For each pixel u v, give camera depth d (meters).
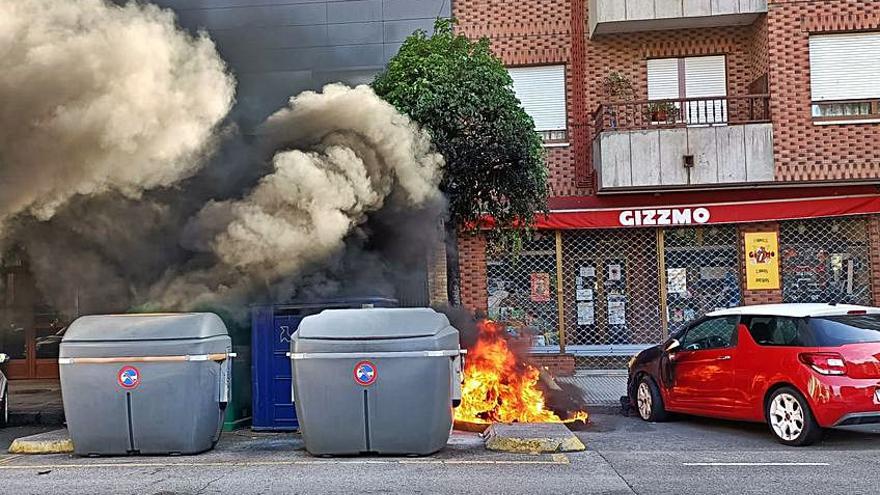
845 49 14.67
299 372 7.91
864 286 15.10
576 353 15.43
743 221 15.01
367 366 7.82
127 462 7.91
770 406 8.95
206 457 8.09
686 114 15.32
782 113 14.48
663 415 10.60
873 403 8.23
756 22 15.09
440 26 12.27
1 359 11.34
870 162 14.37
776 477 7.05
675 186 14.72
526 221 12.02
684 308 15.54
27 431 10.91
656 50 15.52
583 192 15.48
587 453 8.19
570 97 15.57
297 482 6.89
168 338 8.12
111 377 8.09
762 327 9.23
